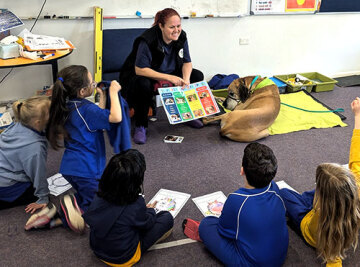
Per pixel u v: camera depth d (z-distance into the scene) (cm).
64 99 177
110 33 322
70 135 186
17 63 245
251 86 296
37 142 191
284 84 374
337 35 416
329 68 435
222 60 386
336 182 148
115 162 151
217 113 319
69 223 186
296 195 200
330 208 152
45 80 328
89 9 313
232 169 248
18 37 284
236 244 162
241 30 376
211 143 281
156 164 252
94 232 159
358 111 186
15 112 192
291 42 403
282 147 276
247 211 154
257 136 279
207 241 173
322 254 171
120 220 154
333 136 293
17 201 207
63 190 224
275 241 157
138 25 338
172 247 184
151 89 276
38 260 175
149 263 174
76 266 173
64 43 286
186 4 343
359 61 441
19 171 198
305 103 346
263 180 155
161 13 268
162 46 281
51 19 305
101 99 202
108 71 330
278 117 319
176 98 279
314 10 389
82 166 189
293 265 174
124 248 159
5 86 317
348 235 155
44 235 191
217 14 355
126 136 198
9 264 173
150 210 178
